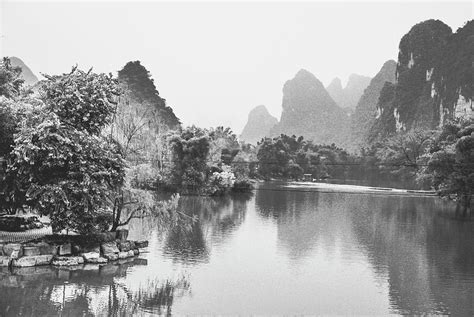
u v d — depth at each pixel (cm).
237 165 8906
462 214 4769
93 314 1403
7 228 2311
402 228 3581
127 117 3497
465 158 5094
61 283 1694
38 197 1930
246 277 1919
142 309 1470
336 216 4325
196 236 2858
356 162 15062
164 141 6112
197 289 1714
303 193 7512
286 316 1455
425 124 18612
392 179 12256
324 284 1861
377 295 1723
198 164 6025
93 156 2000
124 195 2273
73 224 1955
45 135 1842
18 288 1611
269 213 4419
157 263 2081
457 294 1752
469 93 16038
